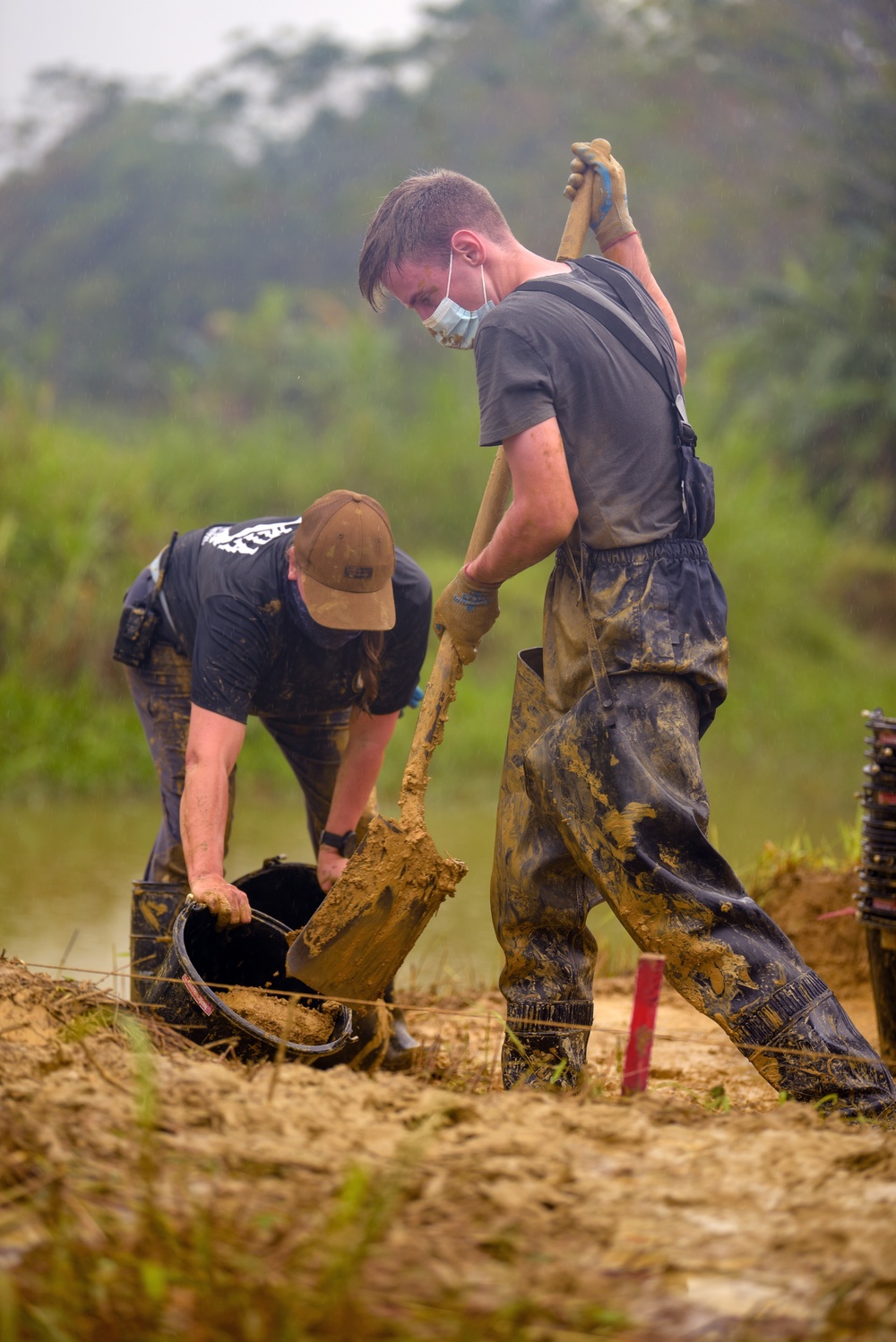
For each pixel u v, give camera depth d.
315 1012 5.86
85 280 82.38
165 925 7.30
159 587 7.34
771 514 34.00
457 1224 3.16
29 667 20.91
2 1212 3.12
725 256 60.81
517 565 5.51
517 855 5.79
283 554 6.55
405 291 5.93
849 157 53.06
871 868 6.88
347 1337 2.68
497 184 69.12
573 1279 2.95
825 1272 3.03
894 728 6.75
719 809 19.33
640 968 4.27
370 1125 3.84
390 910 5.69
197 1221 3.02
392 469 32.31
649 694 5.34
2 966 5.25
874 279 46.31
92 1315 2.73
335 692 7.03
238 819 17.97
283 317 56.03
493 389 5.36
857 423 44.84
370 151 80.50
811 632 31.69
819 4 59.62
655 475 5.47
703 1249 3.13
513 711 5.92
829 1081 4.91
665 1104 4.17
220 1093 4.01
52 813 17.80
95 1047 4.48
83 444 25.50
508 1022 5.78
